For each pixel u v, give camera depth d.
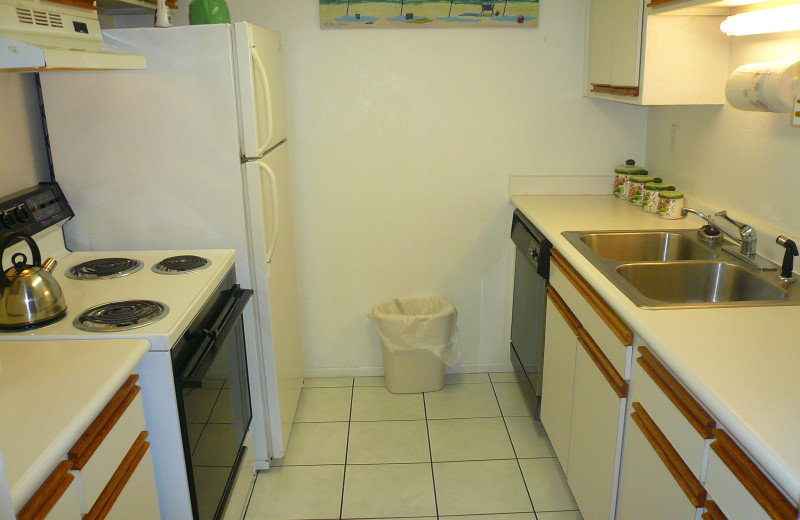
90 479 1.21
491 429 2.77
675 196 2.46
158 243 2.21
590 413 1.90
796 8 1.64
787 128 1.88
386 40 2.80
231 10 2.75
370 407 2.96
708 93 2.20
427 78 2.85
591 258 1.95
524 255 2.61
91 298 1.76
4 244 1.52
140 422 1.46
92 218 2.17
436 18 2.76
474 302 3.17
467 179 2.99
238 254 2.22
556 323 2.28
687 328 1.43
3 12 1.34
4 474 0.88
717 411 1.12
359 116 2.88
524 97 2.89
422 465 2.52
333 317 3.17
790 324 1.46
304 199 2.99
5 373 1.33
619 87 2.43
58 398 1.22
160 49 2.02
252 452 2.38
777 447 0.98
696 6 1.81
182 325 1.61
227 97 2.06
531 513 2.23
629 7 2.26
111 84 2.05
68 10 1.60
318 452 2.61
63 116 2.07
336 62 2.81
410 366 3.01
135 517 1.41
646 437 1.50
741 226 1.97
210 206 2.17
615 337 1.68
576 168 2.99
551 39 2.82
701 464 1.24
